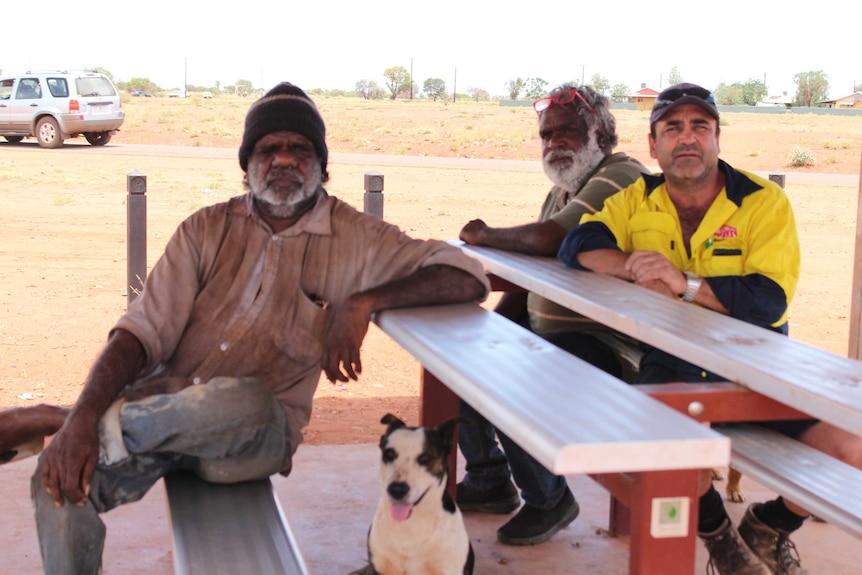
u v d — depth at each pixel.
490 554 4.05
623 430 1.87
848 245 16.83
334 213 3.30
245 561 2.64
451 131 44.59
